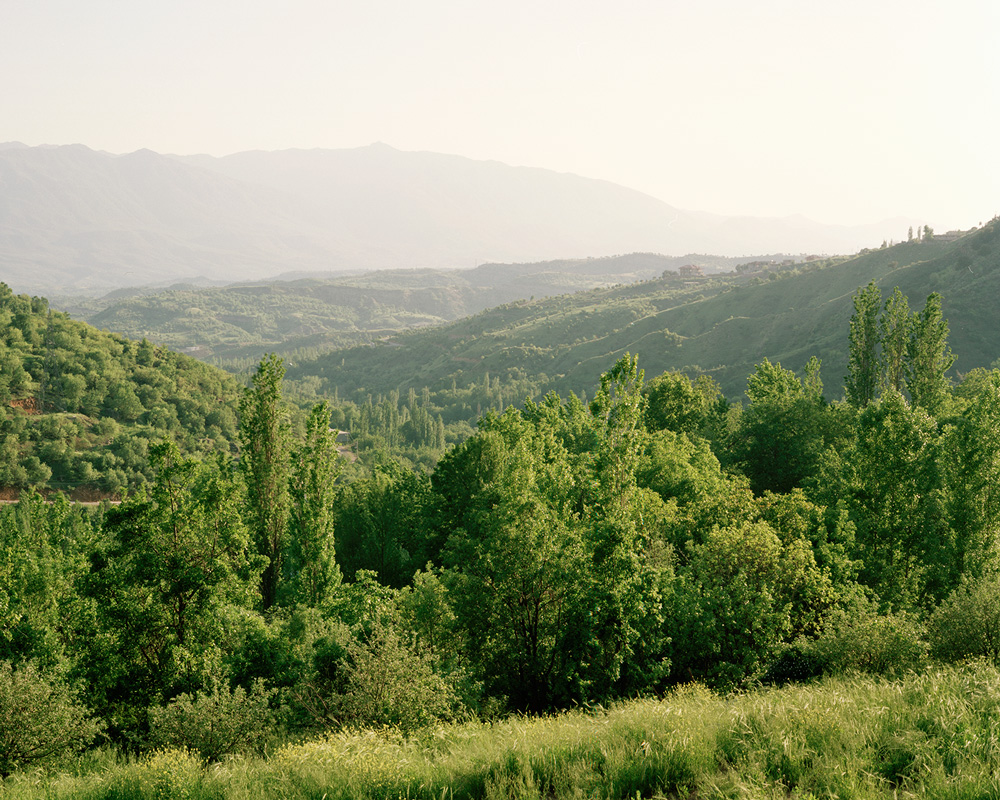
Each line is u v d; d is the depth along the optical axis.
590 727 11.64
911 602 26.86
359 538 55.91
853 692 12.00
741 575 21.12
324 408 33.94
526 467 36.06
